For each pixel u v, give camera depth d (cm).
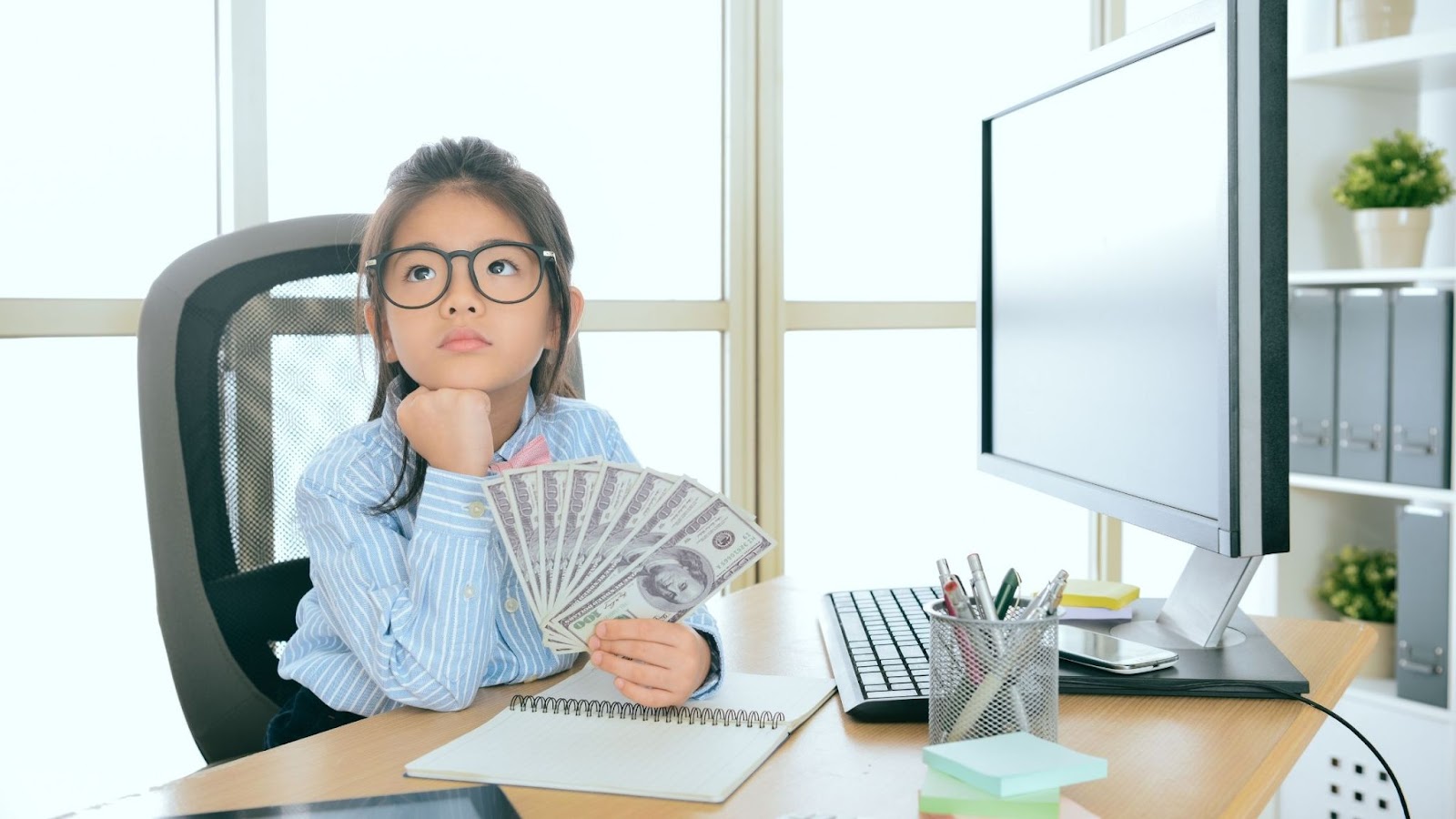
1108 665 96
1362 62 224
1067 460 116
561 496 88
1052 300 119
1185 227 93
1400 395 217
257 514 120
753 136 217
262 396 122
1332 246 248
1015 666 77
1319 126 245
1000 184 133
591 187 202
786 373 229
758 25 216
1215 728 87
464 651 93
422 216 98
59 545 159
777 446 224
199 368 119
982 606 80
